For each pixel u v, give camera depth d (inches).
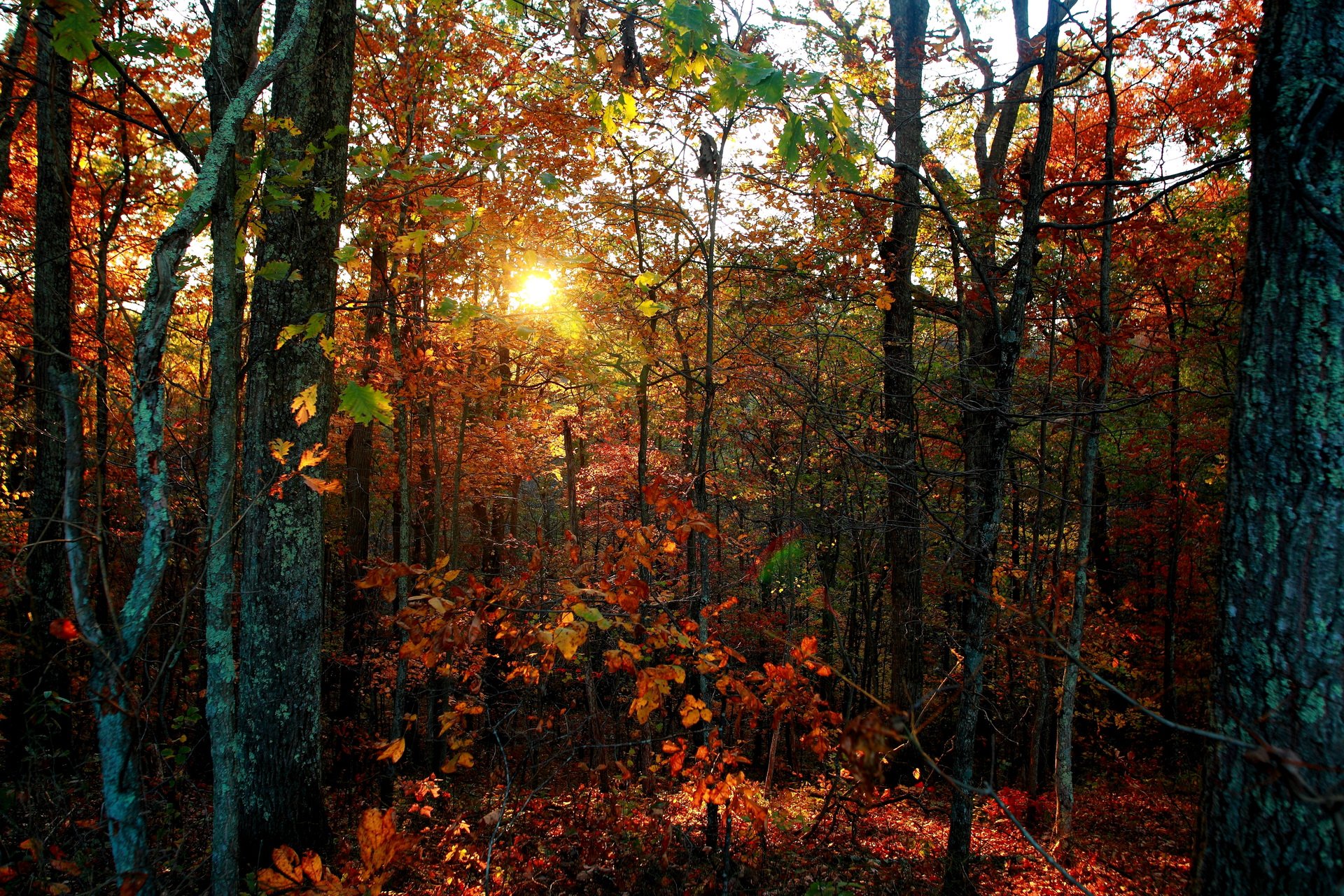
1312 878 84.7
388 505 697.0
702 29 91.6
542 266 285.7
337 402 239.5
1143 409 507.8
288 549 219.6
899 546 419.8
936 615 538.9
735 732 200.4
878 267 384.8
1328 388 90.4
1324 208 91.0
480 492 661.3
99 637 82.4
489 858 165.9
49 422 275.7
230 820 102.7
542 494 883.4
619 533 161.9
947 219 244.7
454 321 147.8
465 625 131.6
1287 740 88.0
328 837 231.6
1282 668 89.7
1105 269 312.2
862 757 72.8
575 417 623.5
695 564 355.9
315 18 216.4
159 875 137.4
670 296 373.1
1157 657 593.9
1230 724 94.7
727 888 213.3
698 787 192.4
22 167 372.5
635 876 240.1
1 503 268.8
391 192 233.5
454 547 508.4
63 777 168.1
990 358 384.8
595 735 301.9
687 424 465.4
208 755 280.5
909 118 280.8
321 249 222.2
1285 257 94.7
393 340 375.2
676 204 387.5
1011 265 338.0
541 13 288.5
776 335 346.6
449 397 412.5
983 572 243.1
